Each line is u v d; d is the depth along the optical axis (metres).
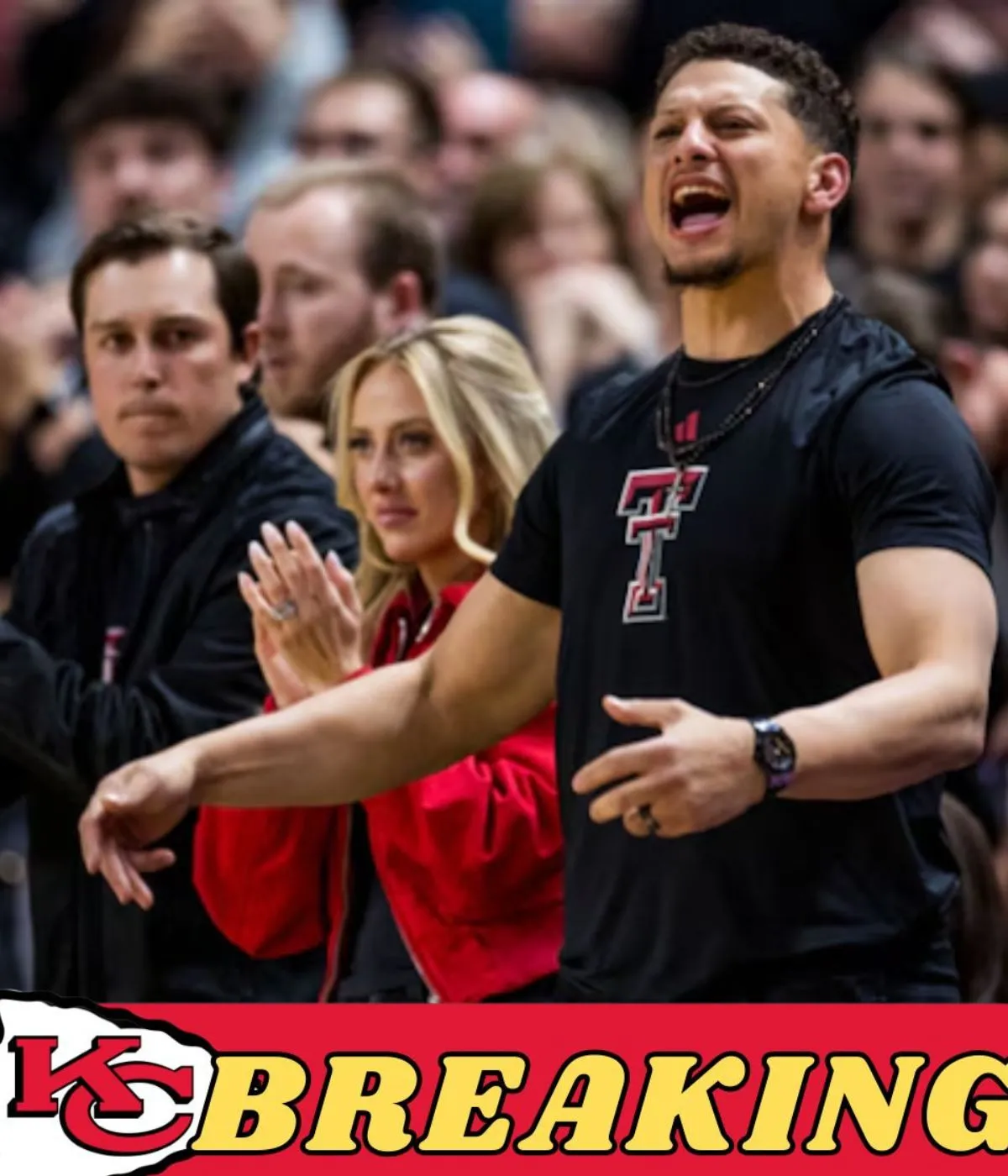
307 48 30.25
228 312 16.14
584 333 24.50
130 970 15.55
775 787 11.04
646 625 12.45
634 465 12.73
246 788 13.16
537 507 13.23
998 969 14.90
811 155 12.65
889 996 12.16
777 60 12.69
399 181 18.42
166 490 16.03
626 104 32.25
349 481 15.49
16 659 15.59
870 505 11.99
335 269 17.95
